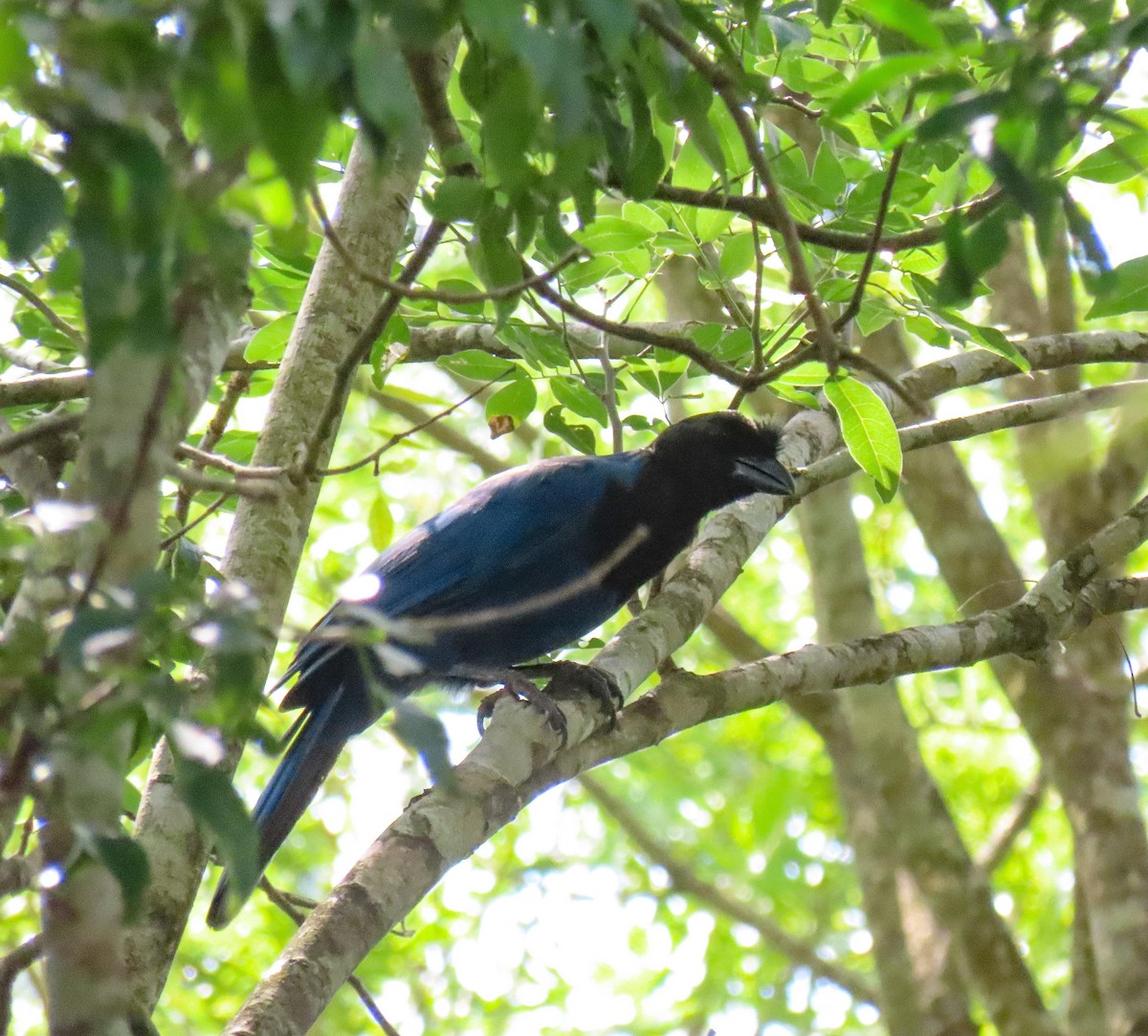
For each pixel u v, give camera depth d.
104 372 5.52
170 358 4.74
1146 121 8.62
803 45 10.17
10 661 4.89
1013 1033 16.09
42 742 4.84
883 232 10.02
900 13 6.21
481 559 12.35
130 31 4.50
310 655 11.55
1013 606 11.55
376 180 5.70
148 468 5.52
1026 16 6.85
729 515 12.21
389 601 12.44
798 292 7.96
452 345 12.62
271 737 5.61
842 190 10.37
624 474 12.60
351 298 9.91
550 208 7.05
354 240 10.00
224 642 4.88
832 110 6.30
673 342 8.49
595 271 10.75
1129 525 11.88
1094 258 6.61
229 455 12.15
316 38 4.79
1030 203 6.05
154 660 6.90
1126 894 15.53
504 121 5.79
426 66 7.38
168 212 4.62
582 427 12.56
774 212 7.80
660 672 10.56
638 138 7.38
